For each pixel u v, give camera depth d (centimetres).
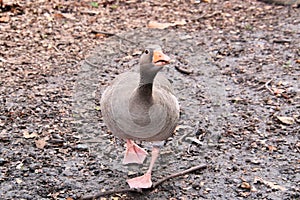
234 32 1152
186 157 725
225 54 1045
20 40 1071
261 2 1323
